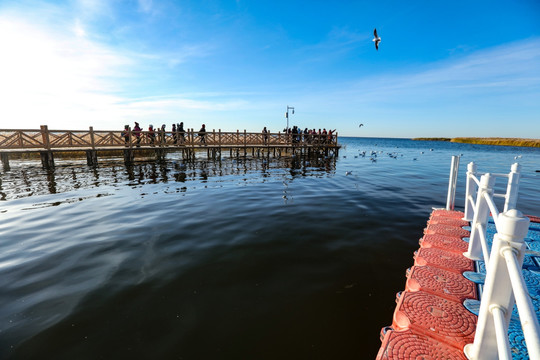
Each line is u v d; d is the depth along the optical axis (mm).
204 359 2377
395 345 1920
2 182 10820
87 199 8125
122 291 3346
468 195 4645
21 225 5734
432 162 21781
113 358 2355
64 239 4980
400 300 2438
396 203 7840
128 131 17500
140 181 11367
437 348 1874
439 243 3686
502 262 1478
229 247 4703
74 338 2566
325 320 2891
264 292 3383
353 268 3996
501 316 1407
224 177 12719
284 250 4598
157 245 4766
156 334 2650
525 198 8703
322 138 27531
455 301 2387
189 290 3402
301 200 8164
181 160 20594
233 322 2844
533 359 850
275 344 2559
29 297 3186
